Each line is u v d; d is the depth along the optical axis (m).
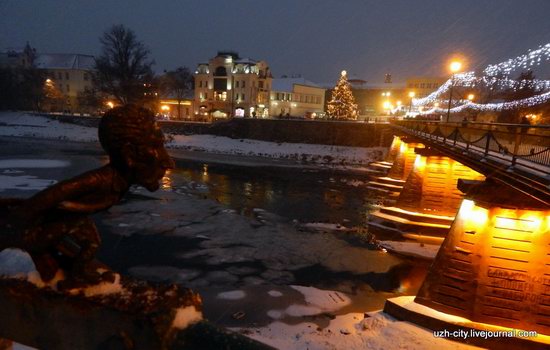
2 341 2.72
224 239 23.05
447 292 13.37
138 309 1.93
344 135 66.25
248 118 72.06
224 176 45.69
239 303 15.54
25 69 98.62
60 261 2.31
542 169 9.37
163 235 23.17
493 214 12.62
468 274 12.99
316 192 38.66
